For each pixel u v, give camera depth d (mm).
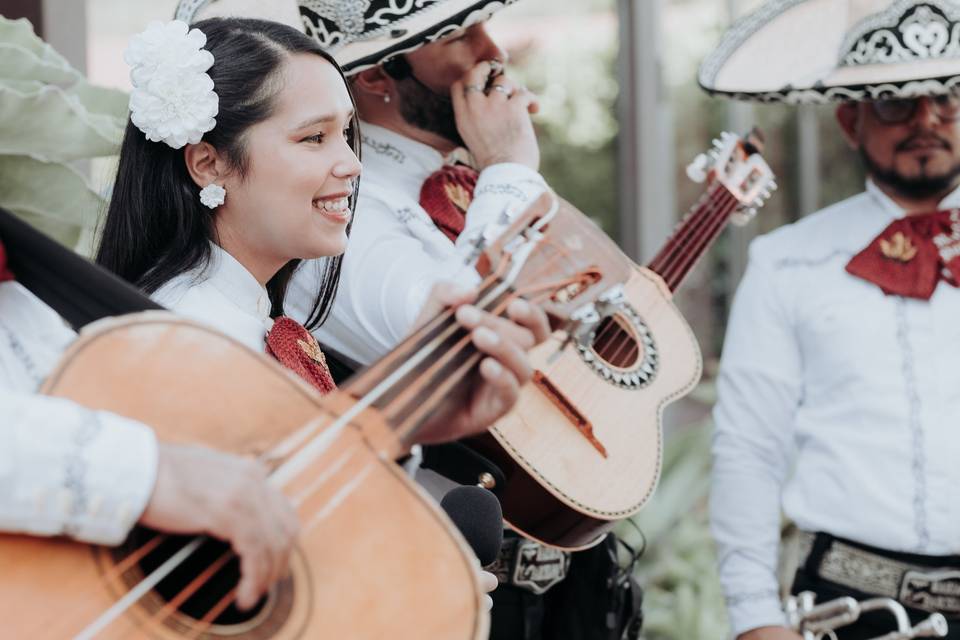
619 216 6066
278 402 1433
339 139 1963
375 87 2729
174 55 1880
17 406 1236
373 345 2420
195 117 1875
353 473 1390
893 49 3285
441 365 1497
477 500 1959
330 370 2500
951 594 3246
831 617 3230
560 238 1673
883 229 3494
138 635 1231
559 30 5805
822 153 7199
